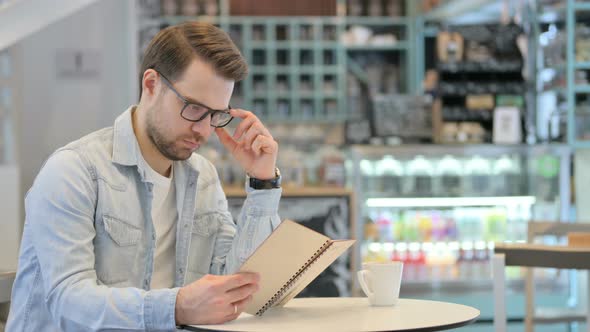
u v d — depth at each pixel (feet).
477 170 22.03
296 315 6.64
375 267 7.11
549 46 22.97
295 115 29.01
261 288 6.50
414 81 29.07
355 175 20.68
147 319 6.19
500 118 22.04
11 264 17.63
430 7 27.32
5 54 19.30
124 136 7.24
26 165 19.44
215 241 8.03
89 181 7.00
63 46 19.57
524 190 22.20
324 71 29.12
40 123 19.51
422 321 6.26
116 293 6.32
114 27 19.72
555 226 14.12
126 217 7.17
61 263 6.57
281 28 29.09
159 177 7.46
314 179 22.24
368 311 6.82
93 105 19.66
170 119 6.87
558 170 22.08
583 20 22.57
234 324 6.20
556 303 21.52
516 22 22.98
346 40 29.14
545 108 23.09
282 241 6.23
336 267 17.43
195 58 6.72
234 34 28.73
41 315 7.00
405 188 21.68
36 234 6.70
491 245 22.13
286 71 28.96
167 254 7.59
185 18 28.32
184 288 6.26
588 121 22.09
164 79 6.85
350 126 22.16
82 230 6.76
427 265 21.95
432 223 21.97
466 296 21.70
